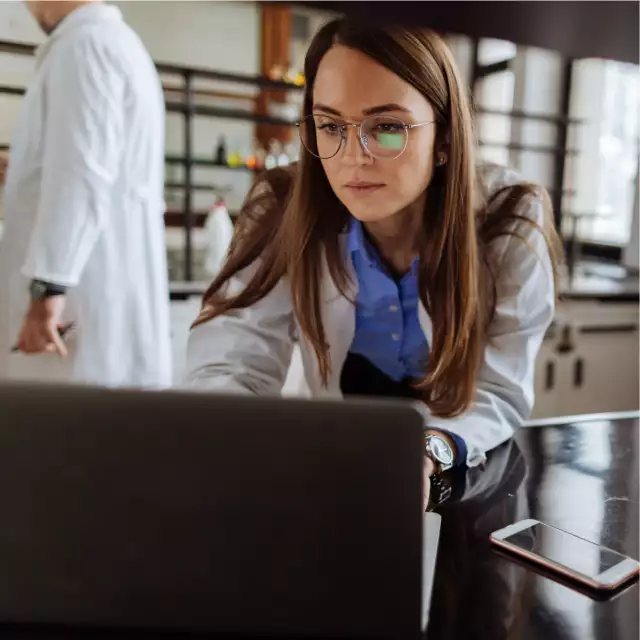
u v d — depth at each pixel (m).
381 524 0.38
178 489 0.38
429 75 0.73
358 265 0.96
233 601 0.39
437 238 0.88
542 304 0.97
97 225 1.40
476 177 0.90
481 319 0.92
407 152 0.74
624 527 0.64
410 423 0.38
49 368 1.50
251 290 0.97
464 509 0.67
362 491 0.38
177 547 0.38
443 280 0.89
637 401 2.41
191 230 2.35
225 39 2.80
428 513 0.64
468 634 0.47
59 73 1.35
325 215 0.93
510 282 0.95
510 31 0.25
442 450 0.77
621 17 0.26
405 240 0.94
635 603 0.51
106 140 1.37
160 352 1.63
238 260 0.98
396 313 0.99
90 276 1.47
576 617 0.49
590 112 2.65
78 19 1.39
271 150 2.64
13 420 0.37
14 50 1.93
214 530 0.38
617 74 2.57
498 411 0.87
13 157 1.47
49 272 1.36
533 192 0.98
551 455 0.83
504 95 2.65
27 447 0.38
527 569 0.56
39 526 0.38
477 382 0.91
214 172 2.78
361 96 0.71
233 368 0.93
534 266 0.95
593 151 2.70
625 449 0.86
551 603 0.51
